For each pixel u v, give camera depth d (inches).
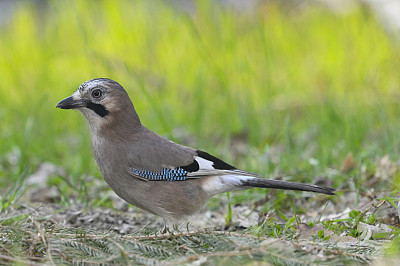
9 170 458.0
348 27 677.3
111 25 708.0
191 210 309.0
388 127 451.8
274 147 474.0
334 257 235.0
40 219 318.7
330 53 641.0
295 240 257.8
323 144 435.5
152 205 306.8
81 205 362.6
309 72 617.9
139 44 676.7
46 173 442.6
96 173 421.1
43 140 508.7
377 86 559.2
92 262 238.1
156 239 270.4
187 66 633.0
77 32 711.7
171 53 663.8
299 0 723.4
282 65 629.6
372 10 675.4
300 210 338.3
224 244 248.8
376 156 398.3
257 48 641.6
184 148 311.6
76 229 278.1
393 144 425.7
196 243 262.4
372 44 636.1
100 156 309.0
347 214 314.0
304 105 543.5
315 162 393.4
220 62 621.6
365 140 468.8
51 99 592.7
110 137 307.0
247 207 354.3
